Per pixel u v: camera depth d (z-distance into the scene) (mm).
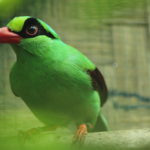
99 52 4121
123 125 4129
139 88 4156
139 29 4145
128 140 3508
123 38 4141
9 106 2121
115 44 4133
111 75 4137
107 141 3516
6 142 1864
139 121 4145
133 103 4148
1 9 2322
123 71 4148
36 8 2629
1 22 2404
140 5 1980
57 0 2318
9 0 2328
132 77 4156
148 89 4160
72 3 2049
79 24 2197
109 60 4133
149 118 4148
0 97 2242
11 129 1853
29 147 1882
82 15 2016
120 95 4141
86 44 4098
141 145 3506
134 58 4160
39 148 1860
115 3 1964
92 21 2018
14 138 1927
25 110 2006
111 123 4125
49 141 2289
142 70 4164
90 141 3523
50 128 3730
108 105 4129
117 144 3512
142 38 4164
